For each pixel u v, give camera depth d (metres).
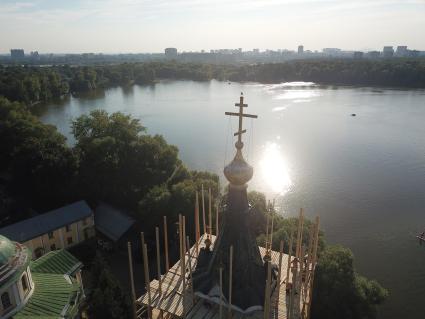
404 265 71.81
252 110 193.88
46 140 93.50
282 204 94.25
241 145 21.48
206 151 130.62
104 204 85.12
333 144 137.38
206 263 23.97
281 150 131.12
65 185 88.38
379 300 53.22
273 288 24.14
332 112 187.75
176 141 141.50
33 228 69.50
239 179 20.91
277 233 54.62
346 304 49.66
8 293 41.28
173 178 87.38
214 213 66.06
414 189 101.06
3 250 42.50
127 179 89.56
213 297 22.19
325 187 102.62
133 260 70.19
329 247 57.38
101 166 87.69
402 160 121.12
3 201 91.00
